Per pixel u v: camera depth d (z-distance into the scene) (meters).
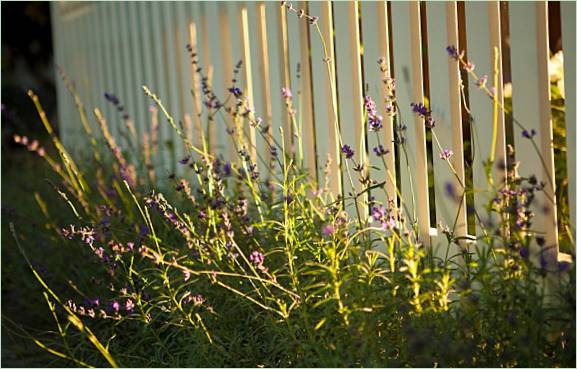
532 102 4.00
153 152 7.42
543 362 3.61
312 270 4.32
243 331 4.45
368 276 3.83
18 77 15.70
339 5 5.31
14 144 12.67
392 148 4.91
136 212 5.82
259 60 6.38
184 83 7.80
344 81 5.33
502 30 4.50
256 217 5.36
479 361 3.62
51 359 5.19
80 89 10.86
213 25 7.12
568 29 3.79
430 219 5.16
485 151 4.29
